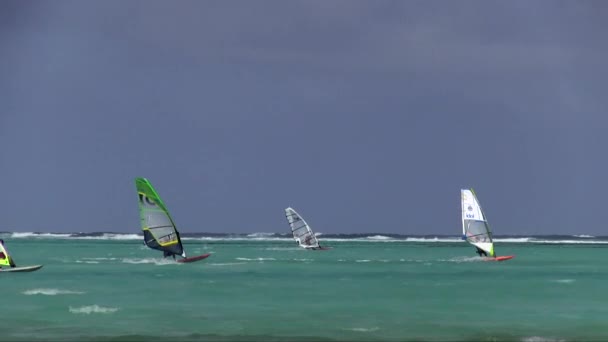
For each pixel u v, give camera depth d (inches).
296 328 5885.8
